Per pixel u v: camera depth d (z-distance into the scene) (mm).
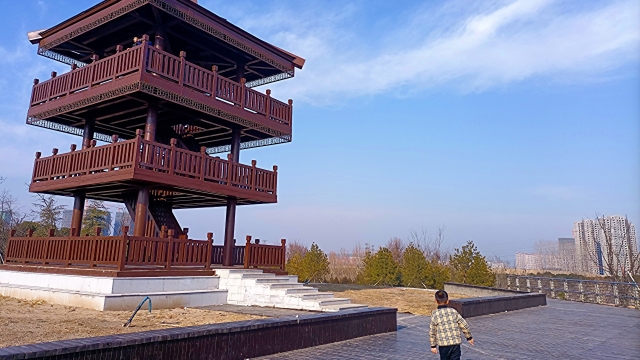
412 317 14047
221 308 13391
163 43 15492
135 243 12648
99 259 12875
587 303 21500
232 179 15742
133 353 5926
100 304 11555
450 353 6246
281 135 17766
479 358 8625
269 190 17281
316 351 8461
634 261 30000
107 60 14039
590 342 10602
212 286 14641
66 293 12484
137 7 13742
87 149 14203
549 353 9219
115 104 15062
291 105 18516
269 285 14023
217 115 15148
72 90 14984
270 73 19828
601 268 34938
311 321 8906
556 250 58375
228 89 15656
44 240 14906
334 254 53000
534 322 14039
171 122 17281
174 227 17766
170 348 6398
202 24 14922
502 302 16875
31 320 9703
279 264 17312
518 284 27906
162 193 17188
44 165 15852
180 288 13578
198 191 14977
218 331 7113
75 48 17359
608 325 13656
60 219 37312
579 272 47500
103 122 17281
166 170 13398
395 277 29031
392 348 8945
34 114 16156
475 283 27500
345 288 23953
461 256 29047
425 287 28109
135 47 13266
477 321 14070
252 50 16875
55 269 13742
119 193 16812
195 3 14602
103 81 14055
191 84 14312
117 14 14141
